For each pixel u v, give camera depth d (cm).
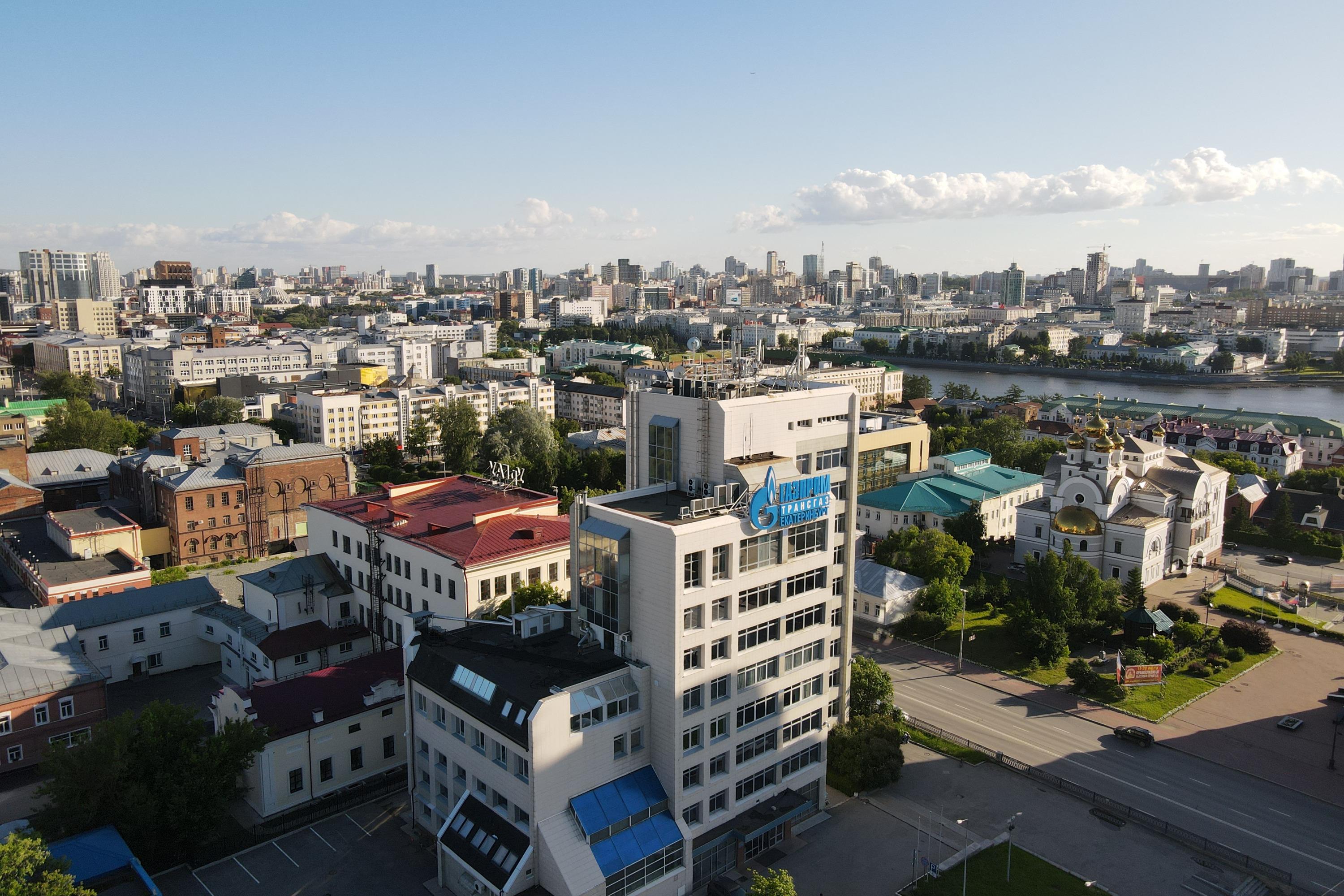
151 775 8456
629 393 10012
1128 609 15200
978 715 12331
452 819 8338
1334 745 10750
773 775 9288
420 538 12406
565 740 7675
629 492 9319
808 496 9031
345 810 9619
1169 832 9500
